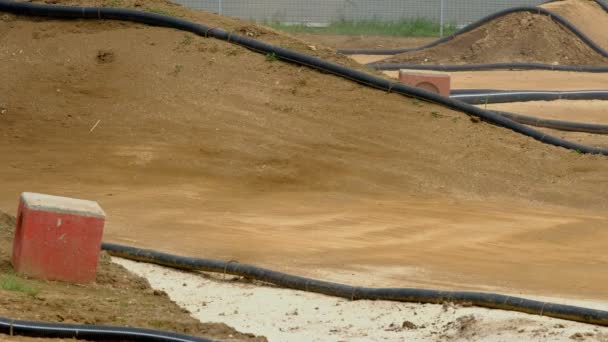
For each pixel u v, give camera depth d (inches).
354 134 1312.7
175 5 1561.3
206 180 1204.5
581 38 2487.7
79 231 718.5
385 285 812.6
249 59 1439.5
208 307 729.0
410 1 3115.2
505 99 1756.9
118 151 1261.1
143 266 848.3
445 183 1222.9
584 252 958.4
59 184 1174.3
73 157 1250.0
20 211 723.4
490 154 1289.4
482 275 853.8
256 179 1210.6
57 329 545.0
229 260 879.1
